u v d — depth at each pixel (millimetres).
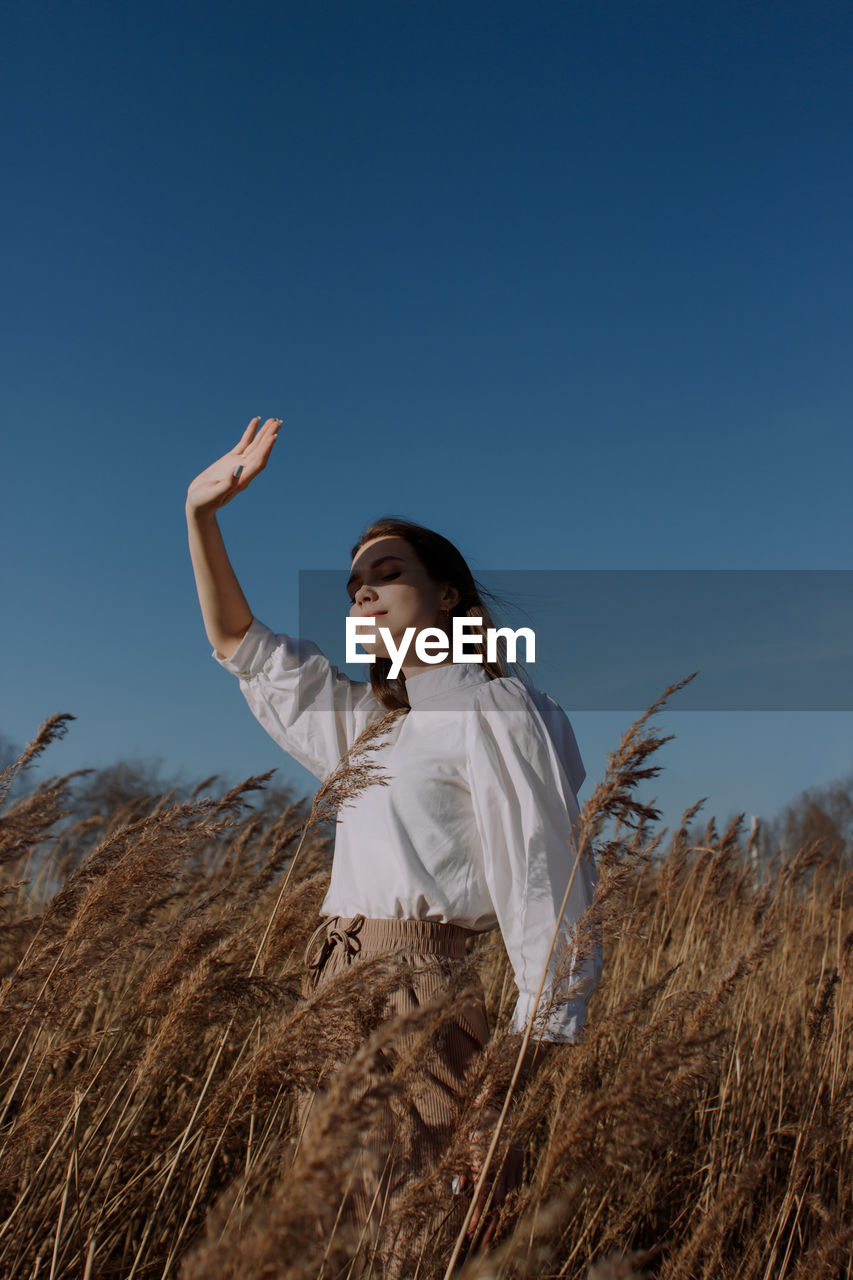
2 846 3500
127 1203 2275
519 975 1913
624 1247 2225
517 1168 1766
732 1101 3502
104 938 2350
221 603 2680
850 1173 3002
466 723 2139
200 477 2617
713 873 6258
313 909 2643
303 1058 1728
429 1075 1796
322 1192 966
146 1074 2162
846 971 4504
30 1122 2061
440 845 2105
